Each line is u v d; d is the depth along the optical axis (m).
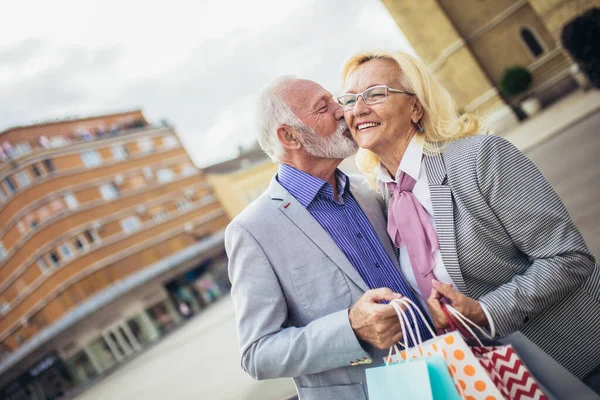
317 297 1.46
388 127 1.47
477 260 1.34
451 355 1.06
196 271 35.47
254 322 1.42
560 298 1.26
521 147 13.08
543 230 1.26
